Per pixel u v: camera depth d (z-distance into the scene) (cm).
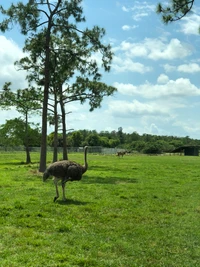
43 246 849
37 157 5988
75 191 1712
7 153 7412
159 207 1358
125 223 1095
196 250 854
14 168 3241
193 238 948
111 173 2752
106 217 1157
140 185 2011
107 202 1420
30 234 935
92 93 3391
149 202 1466
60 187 1855
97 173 2730
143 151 10062
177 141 13162
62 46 3084
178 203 1457
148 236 959
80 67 2962
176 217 1195
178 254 826
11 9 2656
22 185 1925
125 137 16362
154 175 2641
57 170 1395
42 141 2733
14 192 1658
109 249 845
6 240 881
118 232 988
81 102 3459
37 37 2847
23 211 1211
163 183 2133
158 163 4384
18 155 6588
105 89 3388
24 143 4522
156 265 755
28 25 2720
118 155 6962
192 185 2056
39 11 2741
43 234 949
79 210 1248
